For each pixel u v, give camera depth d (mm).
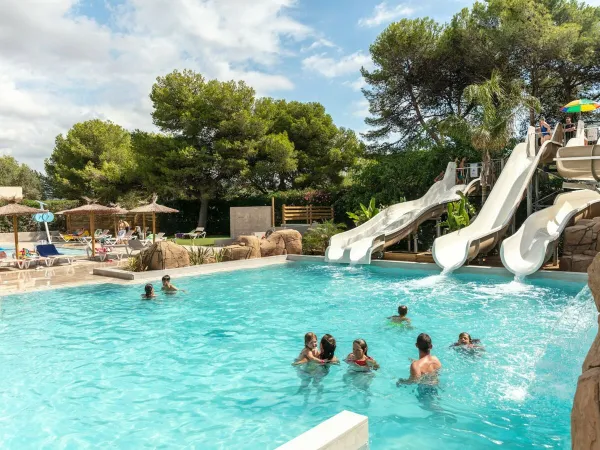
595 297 2848
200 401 5496
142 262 15289
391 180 22906
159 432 4750
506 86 24516
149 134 31391
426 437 4457
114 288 12727
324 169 33438
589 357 2582
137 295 11789
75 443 4559
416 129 30953
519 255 12914
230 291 12188
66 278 14250
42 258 16938
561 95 27641
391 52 28156
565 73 25984
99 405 5445
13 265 17188
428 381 5863
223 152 29875
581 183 10578
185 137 31203
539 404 5145
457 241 14789
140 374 6426
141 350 7477
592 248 12305
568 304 9625
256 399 5504
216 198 32781
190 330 8578
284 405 5316
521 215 19109
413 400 5340
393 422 4793
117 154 38938
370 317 9195
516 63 25844
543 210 14391
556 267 13547
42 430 4852
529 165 17109
